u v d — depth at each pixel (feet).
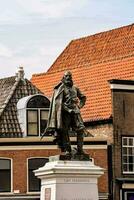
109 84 159.63
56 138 79.56
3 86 161.58
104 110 155.33
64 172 77.30
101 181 148.87
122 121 152.15
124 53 176.04
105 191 148.66
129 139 152.66
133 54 166.71
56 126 79.05
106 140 150.61
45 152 147.64
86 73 172.45
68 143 79.56
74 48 192.65
